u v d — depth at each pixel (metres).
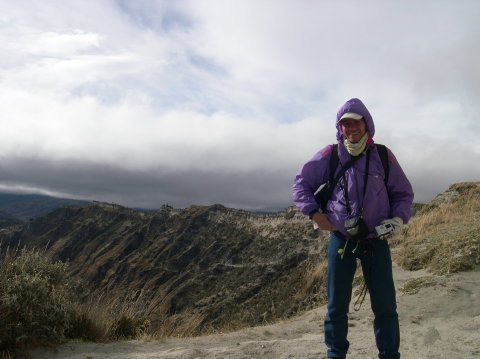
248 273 103.31
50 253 6.05
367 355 4.51
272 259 103.94
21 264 5.60
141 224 188.88
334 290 3.38
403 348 4.80
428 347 4.77
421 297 7.54
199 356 4.66
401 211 3.32
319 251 79.75
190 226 159.62
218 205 169.38
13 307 4.76
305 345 5.03
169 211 184.12
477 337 5.09
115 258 160.00
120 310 6.36
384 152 3.39
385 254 3.31
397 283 9.04
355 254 3.33
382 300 3.27
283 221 130.75
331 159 3.47
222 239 142.88
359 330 6.27
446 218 15.55
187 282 110.69
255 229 137.00
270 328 6.91
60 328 5.11
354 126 3.30
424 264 10.04
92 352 4.95
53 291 5.36
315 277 15.42
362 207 3.27
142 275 134.88
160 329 6.33
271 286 69.12
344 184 3.34
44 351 4.81
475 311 6.50
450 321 6.18
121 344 5.40
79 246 184.75
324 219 3.36
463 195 20.67
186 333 6.52
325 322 3.46
